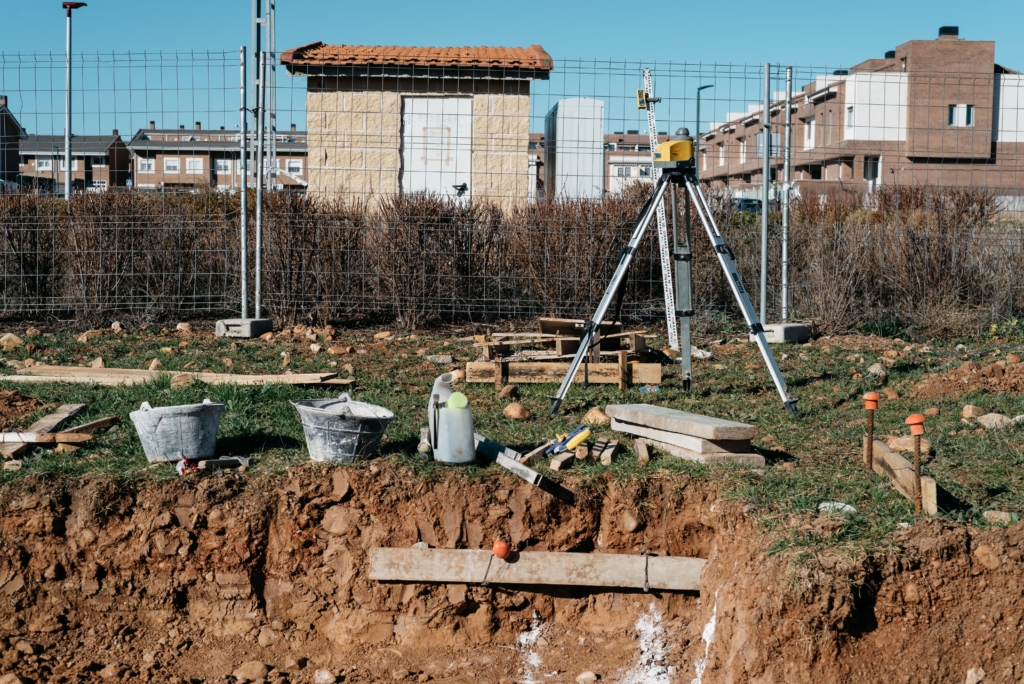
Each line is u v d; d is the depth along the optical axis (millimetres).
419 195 11680
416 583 5844
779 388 7715
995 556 5086
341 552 5969
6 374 8633
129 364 9266
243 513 5941
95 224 11648
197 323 11539
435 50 16625
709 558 5828
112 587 5871
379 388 8422
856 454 6660
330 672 5574
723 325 11430
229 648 5785
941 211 12750
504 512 6012
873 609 5004
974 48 38625
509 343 9219
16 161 14953
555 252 11602
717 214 12219
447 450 6172
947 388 8141
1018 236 11602
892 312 11375
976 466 6285
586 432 6551
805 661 4867
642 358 9180
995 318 11227
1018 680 4891
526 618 5910
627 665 5574
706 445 6371
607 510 6094
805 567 5008
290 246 11477
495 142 14648
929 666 4898
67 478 6016
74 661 5602
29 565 5844
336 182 14719
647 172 12758
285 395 7953
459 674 5598
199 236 11891
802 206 14883
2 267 11633
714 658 5289
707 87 10609
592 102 12734
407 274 11320
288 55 14531
